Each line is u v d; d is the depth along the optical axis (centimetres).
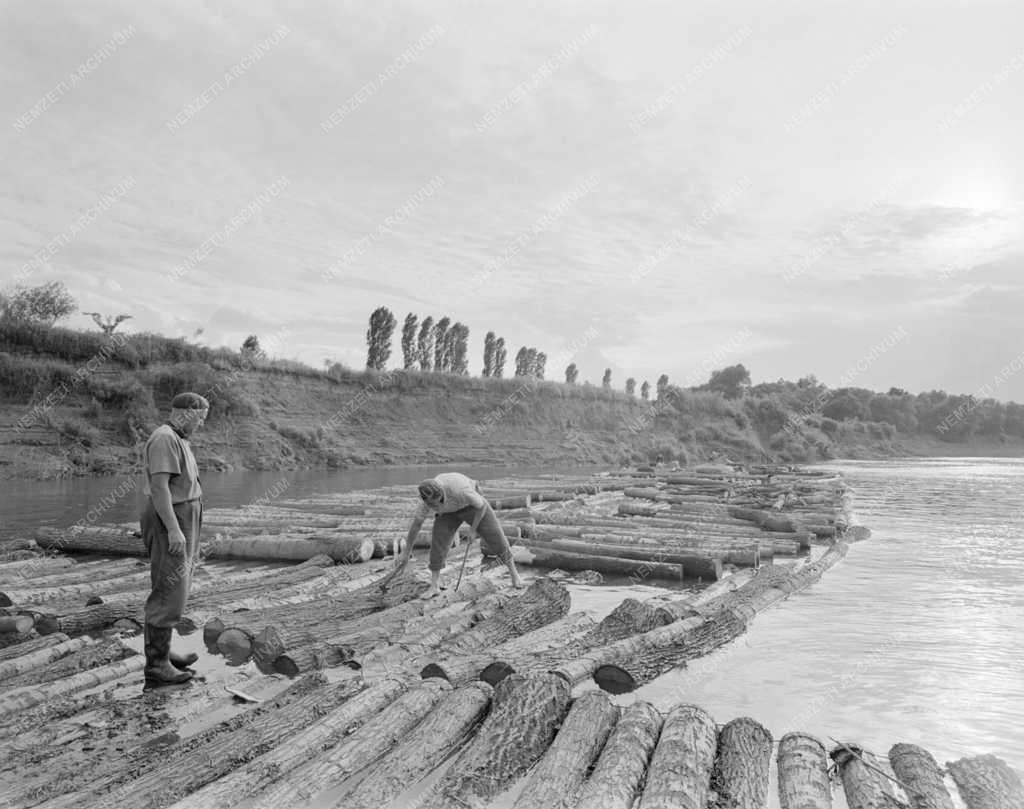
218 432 3103
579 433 4788
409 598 780
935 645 684
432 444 3925
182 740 431
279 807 350
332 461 3338
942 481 3459
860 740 467
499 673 537
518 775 400
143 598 754
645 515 1809
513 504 1830
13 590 812
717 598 866
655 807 339
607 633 655
